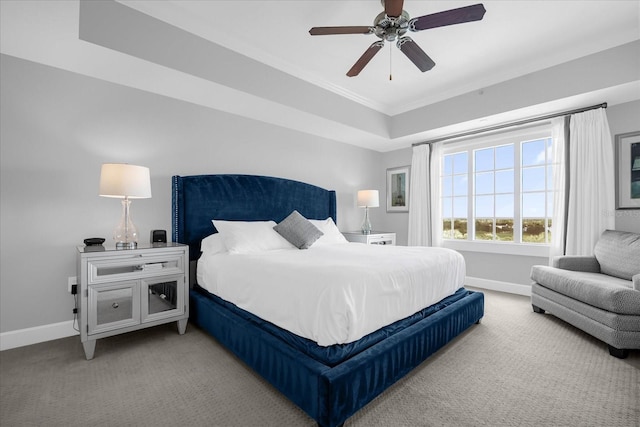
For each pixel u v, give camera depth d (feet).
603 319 7.04
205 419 4.68
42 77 7.59
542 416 4.77
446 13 5.97
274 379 5.24
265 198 11.66
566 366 6.37
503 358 6.74
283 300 5.61
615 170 10.22
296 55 9.86
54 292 7.74
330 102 12.02
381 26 6.50
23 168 7.34
